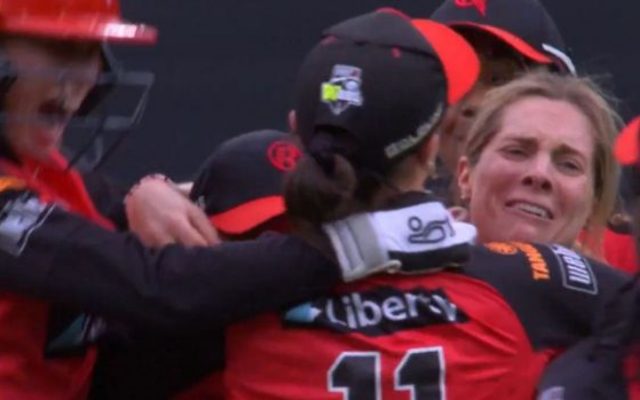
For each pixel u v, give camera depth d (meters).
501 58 12.67
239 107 17.69
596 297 9.12
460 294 8.88
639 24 18.12
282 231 9.67
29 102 8.84
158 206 9.18
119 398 9.47
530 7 12.96
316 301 8.77
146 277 8.59
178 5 17.81
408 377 8.67
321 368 8.70
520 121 10.69
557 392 8.34
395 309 8.77
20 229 8.61
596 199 10.95
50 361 9.02
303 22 17.92
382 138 8.66
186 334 8.76
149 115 17.33
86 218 8.95
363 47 8.77
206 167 10.03
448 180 12.27
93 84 9.00
